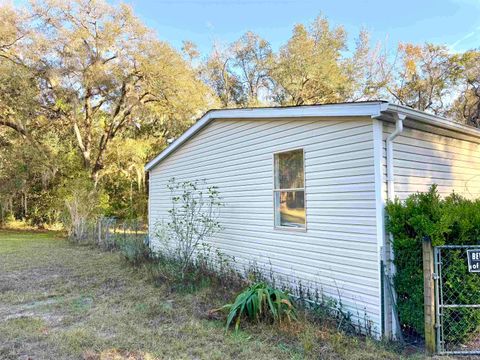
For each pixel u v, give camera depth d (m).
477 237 3.72
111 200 19.17
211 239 7.36
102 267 8.00
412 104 20.00
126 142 17.45
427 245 3.53
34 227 18.69
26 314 4.82
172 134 18.02
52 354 3.53
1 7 14.98
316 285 4.88
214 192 6.94
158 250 8.74
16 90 14.62
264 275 5.88
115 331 4.11
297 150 5.31
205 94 17.41
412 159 4.65
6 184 16.23
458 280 3.66
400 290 3.95
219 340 3.84
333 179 4.66
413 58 20.05
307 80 21.25
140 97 16.53
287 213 5.52
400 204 3.99
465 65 17.78
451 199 4.37
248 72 24.09
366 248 4.19
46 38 15.19
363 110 4.14
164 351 3.58
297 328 4.05
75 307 5.06
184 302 5.20
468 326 3.66
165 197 9.27
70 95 15.70
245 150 6.43
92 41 15.70
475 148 6.04
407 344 3.79
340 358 3.41
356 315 4.28
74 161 17.55
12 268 8.00
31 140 16.09
